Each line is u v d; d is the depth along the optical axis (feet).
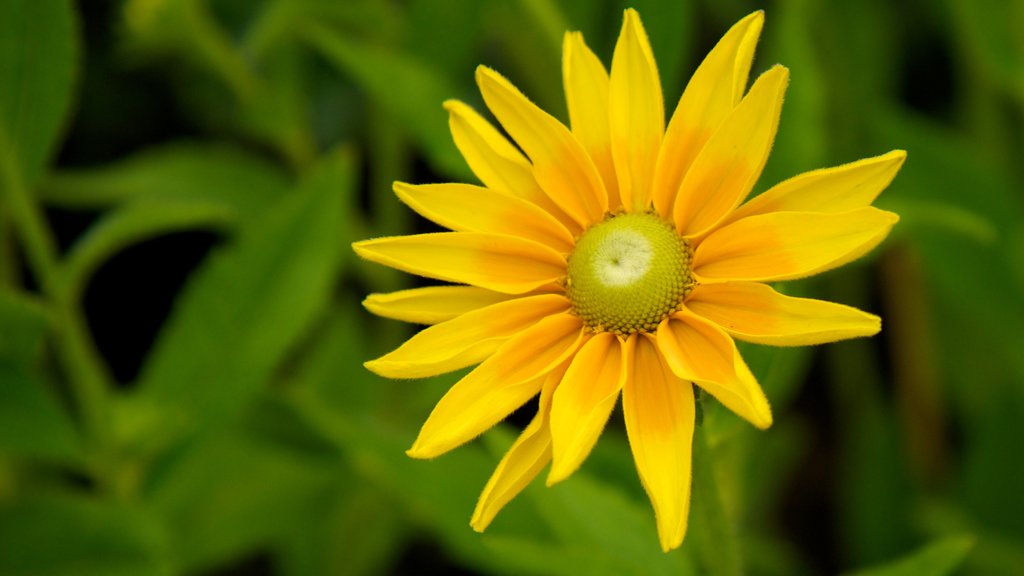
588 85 2.25
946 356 3.05
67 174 3.11
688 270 2.22
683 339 2.20
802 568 3.10
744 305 2.19
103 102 3.39
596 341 2.20
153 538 2.65
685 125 2.23
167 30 2.84
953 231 2.79
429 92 2.64
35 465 2.95
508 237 2.22
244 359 2.67
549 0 2.72
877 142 2.90
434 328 2.20
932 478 3.09
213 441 2.76
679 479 2.14
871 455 2.94
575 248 2.23
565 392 2.16
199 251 3.46
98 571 2.64
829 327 2.15
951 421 3.16
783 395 2.84
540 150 2.24
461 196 2.23
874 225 2.14
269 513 2.85
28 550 2.64
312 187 2.67
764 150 2.19
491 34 3.30
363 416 2.71
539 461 2.17
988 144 3.03
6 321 2.53
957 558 2.32
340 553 2.90
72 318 2.60
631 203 2.26
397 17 2.92
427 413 2.91
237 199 2.87
